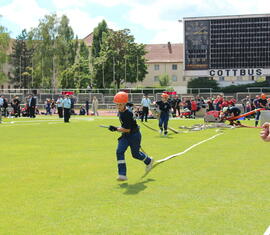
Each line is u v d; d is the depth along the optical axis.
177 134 18.61
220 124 22.69
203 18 49.28
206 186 7.25
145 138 16.58
